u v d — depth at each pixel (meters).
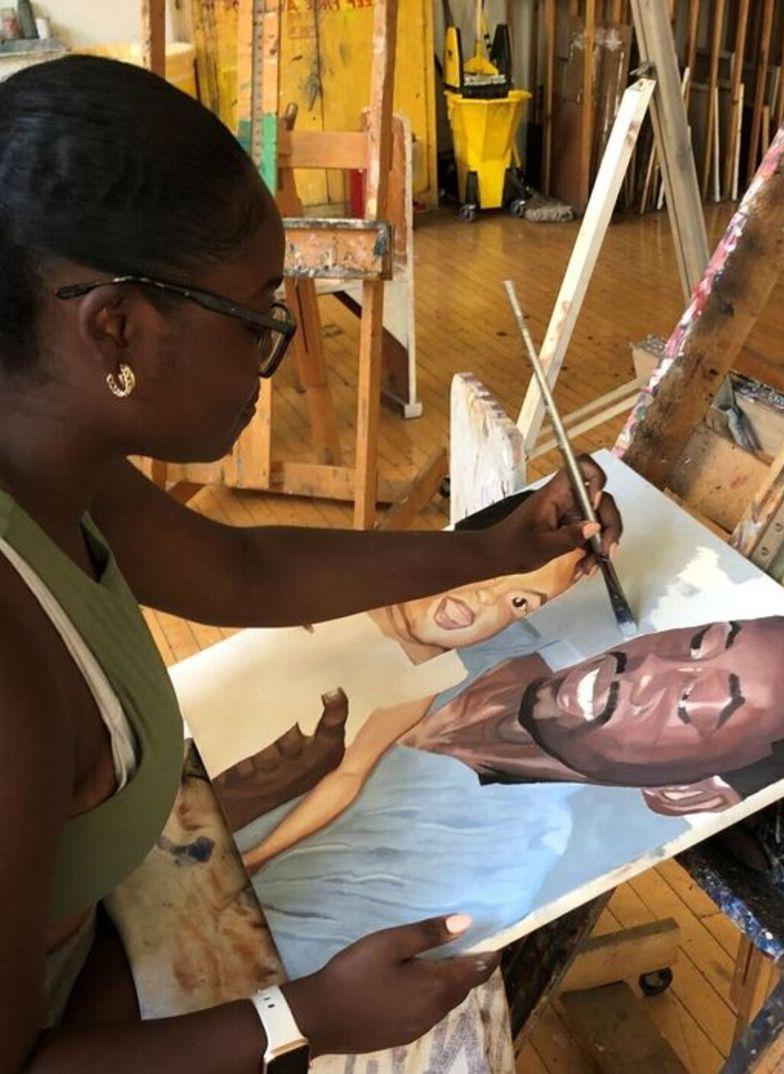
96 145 0.64
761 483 1.22
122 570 1.03
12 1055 0.66
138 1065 0.70
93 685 0.74
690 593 1.11
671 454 1.31
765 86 5.29
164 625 2.58
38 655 0.65
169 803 0.86
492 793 0.96
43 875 0.65
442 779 0.98
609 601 1.13
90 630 0.75
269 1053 0.71
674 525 1.19
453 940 0.82
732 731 0.95
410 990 0.76
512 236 5.09
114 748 0.77
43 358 0.69
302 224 2.36
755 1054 0.93
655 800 0.91
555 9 5.27
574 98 5.21
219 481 2.94
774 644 1.02
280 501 3.09
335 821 0.97
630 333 3.98
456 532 1.18
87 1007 0.84
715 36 5.06
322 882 0.91
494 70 5.18
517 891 0.86
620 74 5.02
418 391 3.66
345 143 2.45
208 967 0.85
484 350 3.94
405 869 0.91
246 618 1.11
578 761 0.97
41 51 4.43
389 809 0.97
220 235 0.68
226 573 1.08
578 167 5.27
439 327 4.14
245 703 1.10
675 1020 1.63
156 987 0.84
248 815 0.99
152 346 0.70
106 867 0.81
